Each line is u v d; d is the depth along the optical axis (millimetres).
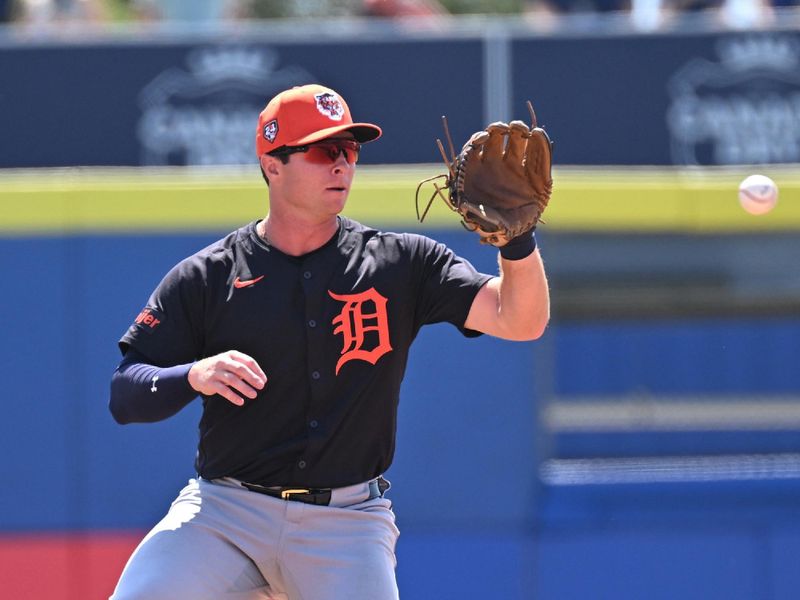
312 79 21625
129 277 21250
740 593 21281
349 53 21547
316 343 10648
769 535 21312
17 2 26469
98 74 21688
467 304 10938
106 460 21234
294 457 10773
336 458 10859
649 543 21281
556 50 21453
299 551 10844
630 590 21250
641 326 21922
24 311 21188
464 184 10172
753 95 21578
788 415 21906
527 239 10305
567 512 21328
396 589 10891
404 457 21344
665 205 21484
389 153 21469
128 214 21203
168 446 21297
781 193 21375
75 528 21203
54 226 21188
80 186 21188
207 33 21719
